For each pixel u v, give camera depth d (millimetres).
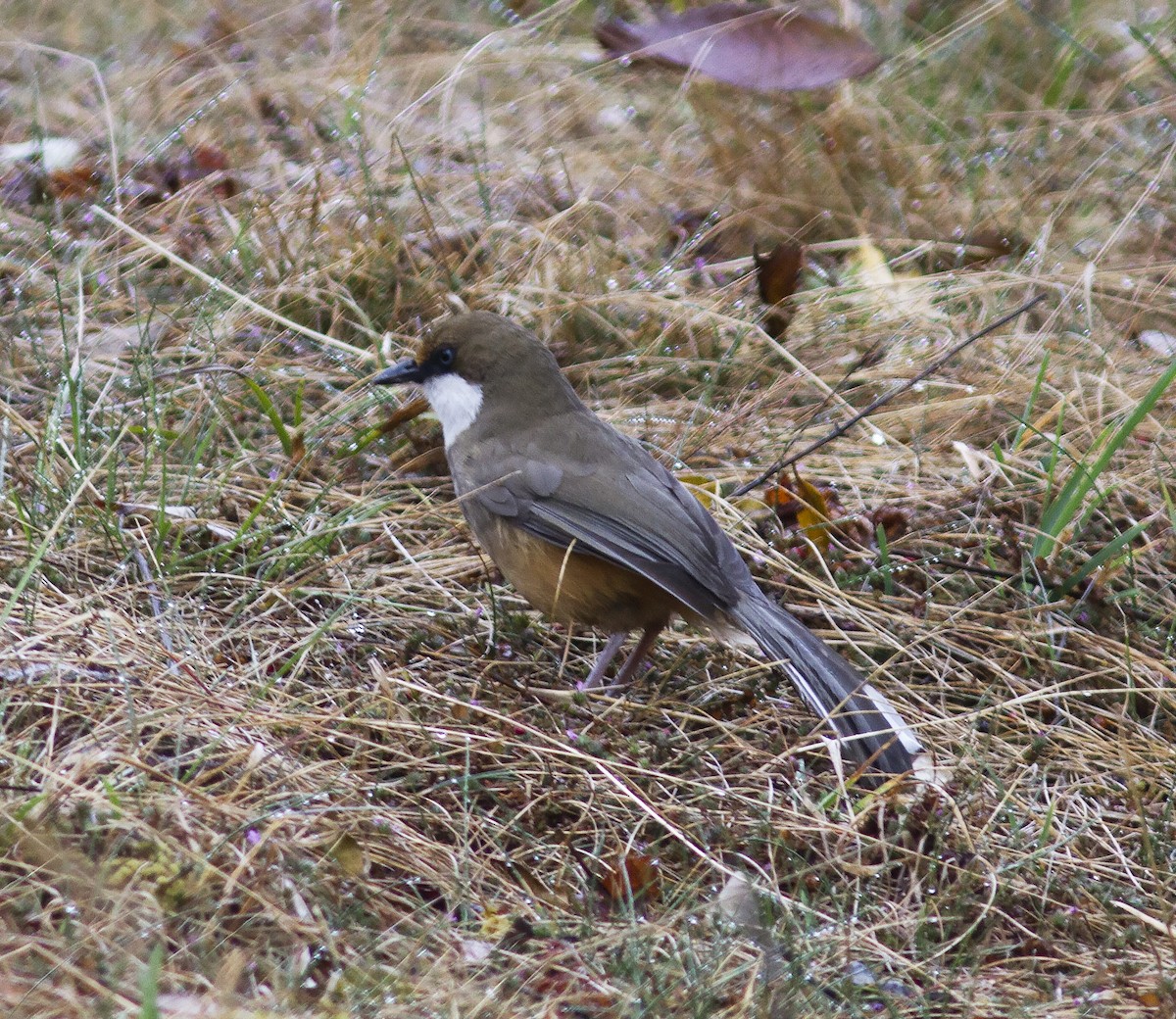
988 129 15703
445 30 17156
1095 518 11117
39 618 8578
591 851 7801
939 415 12141
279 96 15523
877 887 7688
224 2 17562
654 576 9242
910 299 13203
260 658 8914
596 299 12641
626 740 8641
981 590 10383
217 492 10281
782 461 11180
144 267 12672
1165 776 8664
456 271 13016
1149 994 6992
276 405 11672
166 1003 5910
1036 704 9422
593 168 15016
